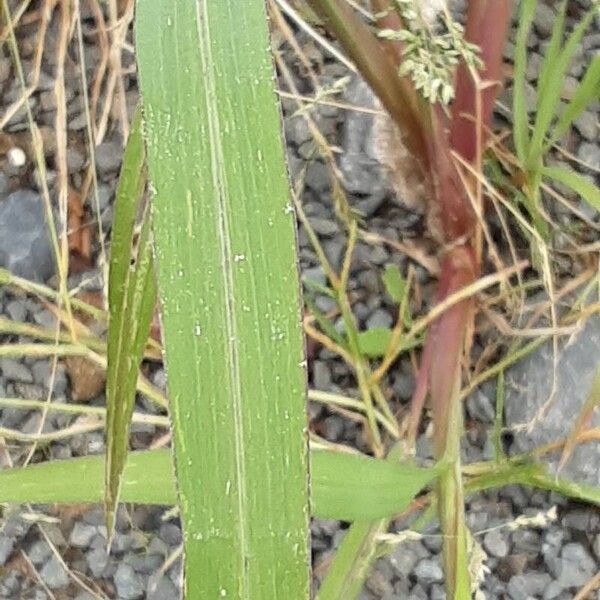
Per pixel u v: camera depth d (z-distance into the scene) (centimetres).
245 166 12
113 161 33
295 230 12
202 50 13
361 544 24
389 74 24
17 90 34
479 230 28
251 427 12
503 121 32
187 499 12
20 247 32
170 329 12
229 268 12
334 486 21
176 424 12
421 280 31
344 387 30
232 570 12
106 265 31
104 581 29
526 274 31
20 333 31
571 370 29
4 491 21
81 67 32
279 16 32
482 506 29
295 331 12
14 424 31
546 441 28
